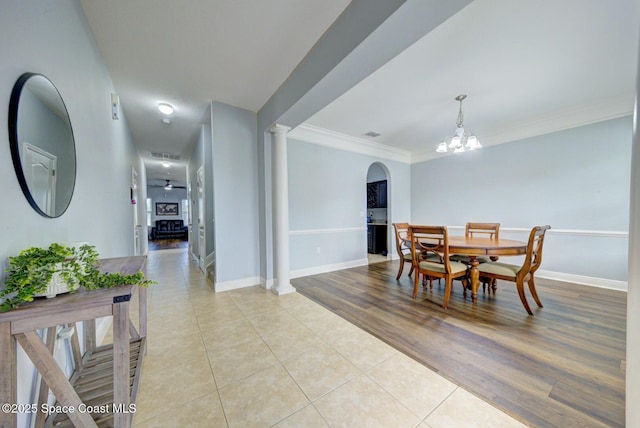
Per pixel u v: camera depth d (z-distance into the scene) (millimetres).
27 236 1002
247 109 3344
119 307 953
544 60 2184
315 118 3543
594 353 1738
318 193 4172
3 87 884
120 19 1754
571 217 3410
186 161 6543
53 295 910
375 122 3688
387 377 1521
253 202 3426
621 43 1955
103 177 2129
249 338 2002
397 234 3711
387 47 1598
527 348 1812
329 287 3354
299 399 1350
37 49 1103
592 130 3232
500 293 3031
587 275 3297
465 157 4613
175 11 1688
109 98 2389
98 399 1214
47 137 1166
